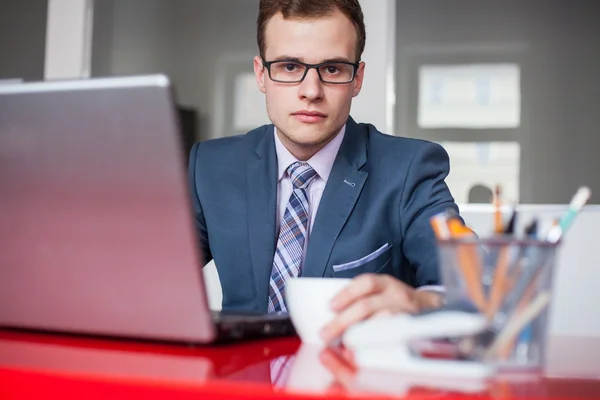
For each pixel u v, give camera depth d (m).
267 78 1.45
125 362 0.65
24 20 3.61
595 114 3.08
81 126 0.70
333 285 0.83
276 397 0.52
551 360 0.75
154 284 0.72
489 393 0.53
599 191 3.06
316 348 0.80
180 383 0.55
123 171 0.70
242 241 1.49
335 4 1.40
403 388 0.54
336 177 1.46
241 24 3.41
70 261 0.75
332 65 1.41
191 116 3.43
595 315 2.04
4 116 0.73
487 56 3.17
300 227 1.45
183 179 0.68
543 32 3.13
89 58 3.55
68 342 0.78
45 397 0.59
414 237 1.41
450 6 3.20
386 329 0.65
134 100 0.67
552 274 0.64
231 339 0.82
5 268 0.79
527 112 3.13
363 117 3.23
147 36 3.50
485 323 0.63
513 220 0.70
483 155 3.16
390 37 3.22
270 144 1.57
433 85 3.20
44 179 0.73
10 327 0.84
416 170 1.47
